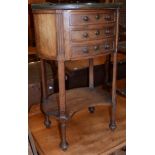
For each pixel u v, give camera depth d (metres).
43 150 1.29
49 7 1.03
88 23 1.09
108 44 1.22
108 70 1.87
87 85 1.95
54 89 1.77
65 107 1.23
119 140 1.38
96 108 1.79
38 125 1.55
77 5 1.03
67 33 1.07
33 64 1.93
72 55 1.11
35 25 1.17
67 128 1.50
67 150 1.28
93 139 1.39
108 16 1.16
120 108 1.77
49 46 1.12
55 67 1.79
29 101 1.71
